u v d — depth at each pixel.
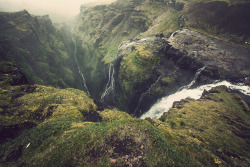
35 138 17.09
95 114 25.98
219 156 15.30
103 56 126.62
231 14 63.28
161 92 53.41
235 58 47.88
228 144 17.80
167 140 14.35
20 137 18.25
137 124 13.98
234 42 56.16
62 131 17.39
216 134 19.77
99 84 109.88
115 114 24.92
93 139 13.55
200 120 23.72
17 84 35.91
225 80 42.00
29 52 92.25
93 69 132.25
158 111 48.41
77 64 159.00
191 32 66.25
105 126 15.67
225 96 33.47
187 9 84.44
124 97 70.38
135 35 122.56
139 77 61.97
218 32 63.69
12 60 71.19
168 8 110.06
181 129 20.89
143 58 63.88
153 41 76.00
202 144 16.56
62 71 109.94
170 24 88.44
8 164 14.44
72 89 36.34
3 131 19.00
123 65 71.19
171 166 10.80
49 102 27.22
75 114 23.33
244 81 39.69
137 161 10.95
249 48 51.78
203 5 77.06
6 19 99.06
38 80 72.62
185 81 49.78
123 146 12.25
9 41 85.00
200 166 11.75
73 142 14.09
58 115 23.03
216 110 27.25
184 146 14.30
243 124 23.55
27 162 14.00
